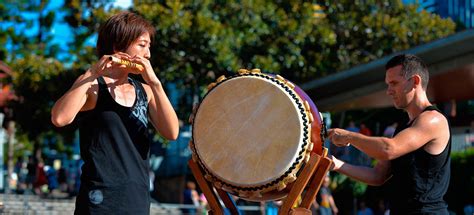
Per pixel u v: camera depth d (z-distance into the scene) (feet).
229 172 15.88
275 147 15.51
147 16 83.97
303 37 91.35
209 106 16.46
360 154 74.38
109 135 15.30
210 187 16.55
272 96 15.83
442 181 17.31
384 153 16.63
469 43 57.00
